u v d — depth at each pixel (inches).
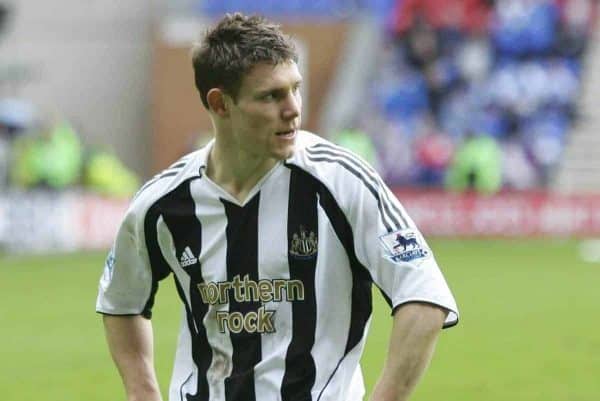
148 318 569.0
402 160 3944.4
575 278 2532.0
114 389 1309.1
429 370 1412.4
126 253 549.6
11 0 4060.0
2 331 1784.0
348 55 4018.2
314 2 4087.1
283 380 510.6
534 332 1733.5
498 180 3895.2
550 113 3998.5
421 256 489.4
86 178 3523.6
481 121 3976.4
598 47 4069.9
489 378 1355.8
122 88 4092.0
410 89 4005.9
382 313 1943.9
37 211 3088.1
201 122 4023.1
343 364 512.1
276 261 512.7
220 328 526.6
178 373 545.3
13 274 2630.4
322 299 510.3
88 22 4087.1
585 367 1430.9
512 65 4028.1
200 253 526.0
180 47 4033.0
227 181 521.0
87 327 1823.3
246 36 488.7
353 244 502.3
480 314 1940.2
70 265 2829.7
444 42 4045.3
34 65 4074.8
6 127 3666.3
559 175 3946.9
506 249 3341.5
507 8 4052.7
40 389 1304.1
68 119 4079.7
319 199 506.3
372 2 4089.6
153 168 4055.1
